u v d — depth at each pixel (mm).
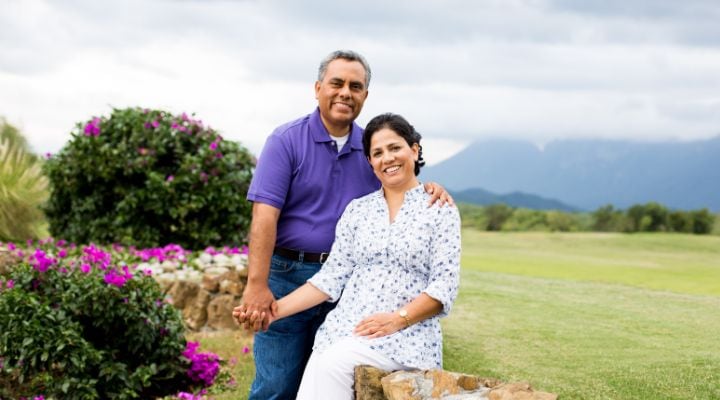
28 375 4414
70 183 8195
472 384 2850
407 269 3215
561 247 19484
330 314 3305
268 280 3721
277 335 3717
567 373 4586
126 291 4688
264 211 3533
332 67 3547
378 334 3020
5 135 12078
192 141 8297
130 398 4543
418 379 2877
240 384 4859
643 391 4172
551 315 6430
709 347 5145
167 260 7203
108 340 4738
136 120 8219
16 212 9328
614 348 5188
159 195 7879
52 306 4551
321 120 3672
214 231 8195
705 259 15695
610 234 24047
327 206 3666
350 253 3418
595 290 7883
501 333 5715
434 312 3090
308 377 3125
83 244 8266
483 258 14969
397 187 3389
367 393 2930
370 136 3373
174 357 4918
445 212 3205
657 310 6652
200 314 6246
